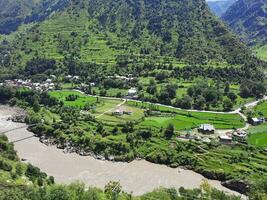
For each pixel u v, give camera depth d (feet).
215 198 618.85
